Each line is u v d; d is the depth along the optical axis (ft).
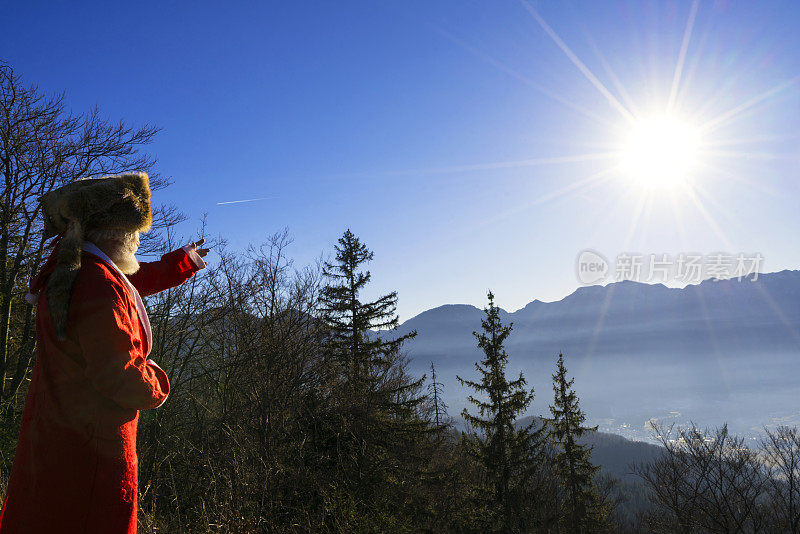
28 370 41.57
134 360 3.84
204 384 42.42
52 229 4.19
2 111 38.73
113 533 3.76
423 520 67.77
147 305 40.32
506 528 79.36
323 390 42.98
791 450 41.32
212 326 41.39
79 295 3.76
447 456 90.84
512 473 84.89
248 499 22.52
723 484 40.40
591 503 93.25
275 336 38.65
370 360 72.02
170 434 36.60
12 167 40.37
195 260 5.84
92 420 3.76
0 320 39.37
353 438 45.09
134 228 4.39
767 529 38.34
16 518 3.72
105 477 3.78
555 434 101.96
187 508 23.38
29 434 3.86
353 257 78.48
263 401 35.37
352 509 37.76
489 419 88.94
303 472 32.99
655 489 43.70
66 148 41.65
